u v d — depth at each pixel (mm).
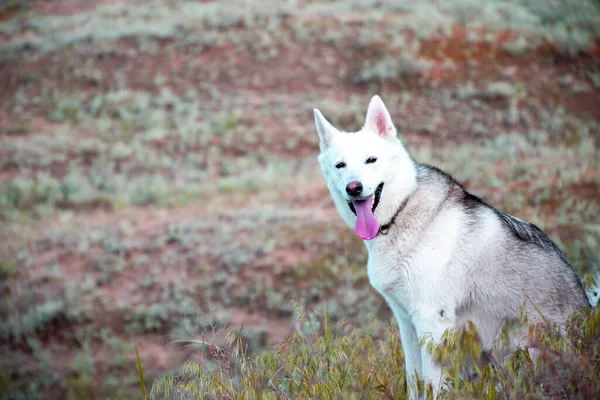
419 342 8258
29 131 47312
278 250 28312
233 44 52375
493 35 50875
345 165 10305
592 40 49125
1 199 39250
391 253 9742
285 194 35438
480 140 40406
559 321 9195
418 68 47438
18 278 29766
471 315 9594
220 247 29266
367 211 10031
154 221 34031
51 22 61375
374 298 22656
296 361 9398
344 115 43875
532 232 9969
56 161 43469
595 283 10328
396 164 10141
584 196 28938
